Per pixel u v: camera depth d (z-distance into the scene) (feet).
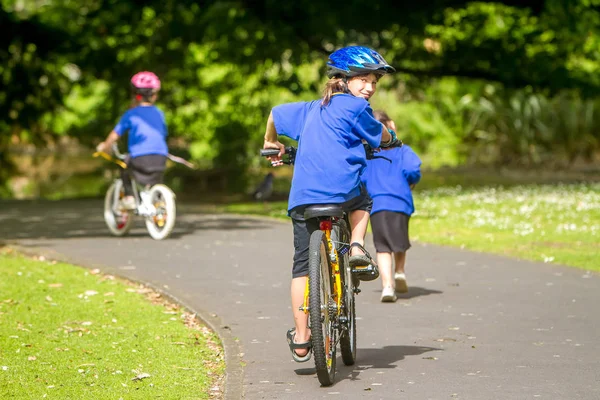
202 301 85.15
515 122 304.50
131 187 130.41
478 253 115.96
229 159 268.41
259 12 218.18
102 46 253.85
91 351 66.28
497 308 82.28
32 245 121.29
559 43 262.67
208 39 235.40
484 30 265.95
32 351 65.92
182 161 131.64
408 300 86.43
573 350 66.80
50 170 336.70
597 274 99.81
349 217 61.77
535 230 138.82
